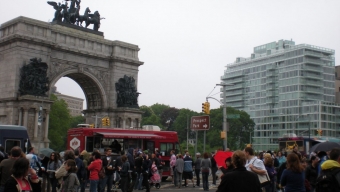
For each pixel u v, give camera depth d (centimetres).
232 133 19800
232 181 1388
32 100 7875
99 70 9438
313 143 7650
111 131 5447
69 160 2402
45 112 8125
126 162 3506
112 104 9531
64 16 9162
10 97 7925
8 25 8344
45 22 8450
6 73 8200
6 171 1772
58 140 15038
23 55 8094
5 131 4441
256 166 2059
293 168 1738
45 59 8381
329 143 2681
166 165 5794
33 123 7938
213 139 19538
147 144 5756
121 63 9744
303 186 1738
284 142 8006
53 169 3083
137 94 9856
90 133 5303
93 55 9231
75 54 8988
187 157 4853
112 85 9594
